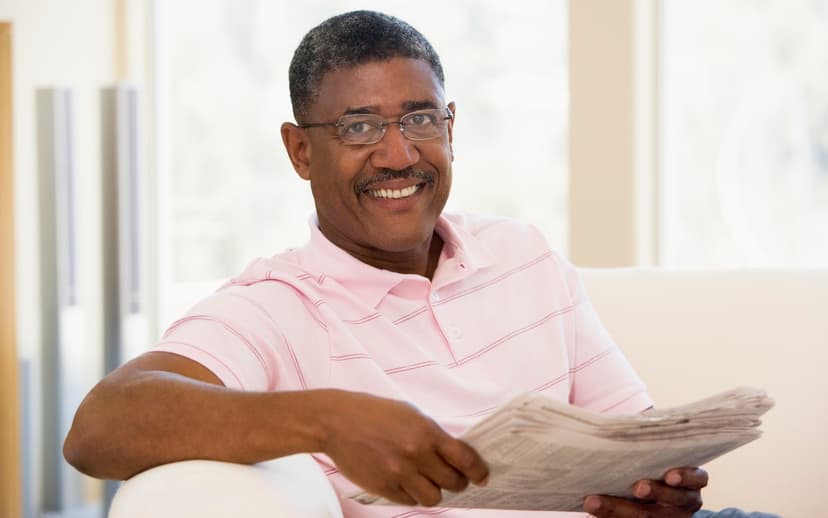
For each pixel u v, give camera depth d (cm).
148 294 522
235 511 136
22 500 402
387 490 138
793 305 244
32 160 468
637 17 406
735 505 234
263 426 144
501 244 216
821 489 232
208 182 521
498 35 462
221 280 520
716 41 408
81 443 154
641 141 411
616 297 252
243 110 515
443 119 199
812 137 395
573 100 420
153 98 521
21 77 466
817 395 237
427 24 475
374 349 190
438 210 202
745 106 405
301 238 509
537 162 457
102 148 426
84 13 493
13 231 379
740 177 407
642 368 245
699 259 415
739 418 146
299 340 187
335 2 496
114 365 426
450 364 196
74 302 425
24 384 459
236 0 513
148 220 522
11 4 462
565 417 131
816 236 396
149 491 140
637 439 138
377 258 205
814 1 391
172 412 150
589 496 163
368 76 194
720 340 244
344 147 195
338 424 139
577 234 423
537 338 205
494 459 135
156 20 521
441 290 202
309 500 146
